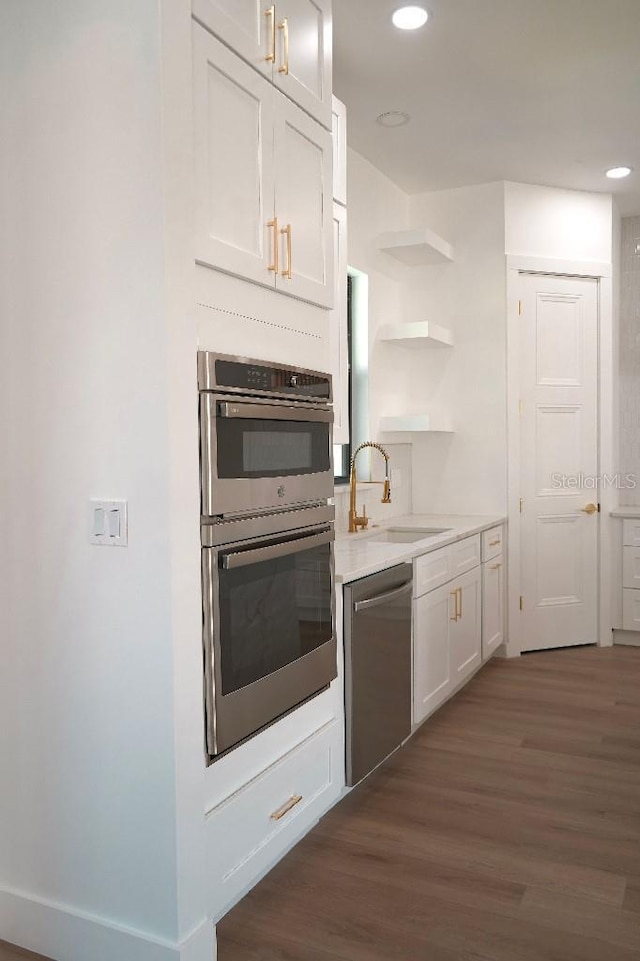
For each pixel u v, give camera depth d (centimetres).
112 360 177
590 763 309
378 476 441
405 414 479
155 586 174
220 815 196
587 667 445
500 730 345
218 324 195
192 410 179
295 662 227
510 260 454
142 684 177
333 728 260
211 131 186
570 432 480
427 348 476
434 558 346
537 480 475
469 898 216
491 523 427
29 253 186
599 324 483
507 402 458
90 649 184
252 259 203
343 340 316
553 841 248
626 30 292
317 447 240
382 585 288
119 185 174
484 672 436
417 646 327
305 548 229
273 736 221
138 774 179
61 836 192
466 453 470
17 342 189
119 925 184
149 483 174
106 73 174
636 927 203
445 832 254
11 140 187
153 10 168
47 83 182
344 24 284
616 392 529
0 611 196
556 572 482
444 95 343
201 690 185
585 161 423
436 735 340
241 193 199
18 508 192
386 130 380
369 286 425
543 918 207
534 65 317
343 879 226
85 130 177
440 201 469
